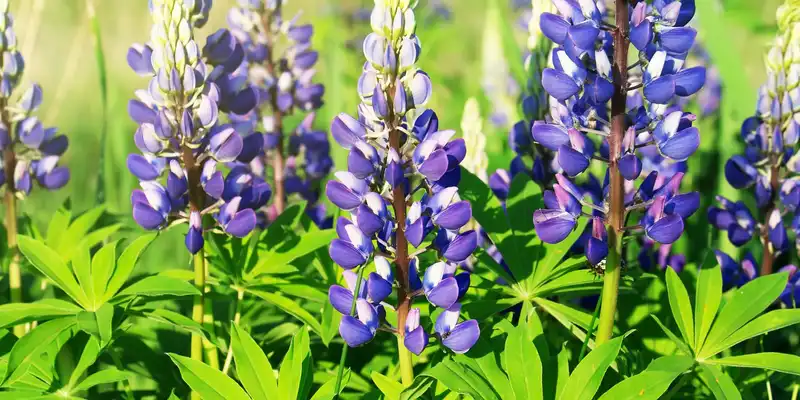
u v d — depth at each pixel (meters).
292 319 0.75
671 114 0.60
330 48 1.08
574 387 0.59
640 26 0.59
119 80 1.29
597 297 0.73
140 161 0.66
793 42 0.69
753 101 0.87
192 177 0.65
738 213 0.71
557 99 0.61
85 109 1.24
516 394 0.59
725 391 0.60
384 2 0.57
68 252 0.74
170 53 0.65
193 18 0.66
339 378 0.60
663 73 0.60
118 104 1.05
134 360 0.71
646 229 0.60
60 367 0.65
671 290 0.63
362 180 0.58
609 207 0.61
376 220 0.58
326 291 0.68
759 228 0.71
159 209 0.65
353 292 0.59
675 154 0.61
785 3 0.69
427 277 0.59
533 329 0.63
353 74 1.16
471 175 0.70
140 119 0.67
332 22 1.25
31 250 0.65
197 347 0.66
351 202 0.58
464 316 0.64
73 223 0.76
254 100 0.68
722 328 0.62
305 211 0.81
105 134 0.91
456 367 0.59
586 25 0.59
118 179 1.03
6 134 0.71
